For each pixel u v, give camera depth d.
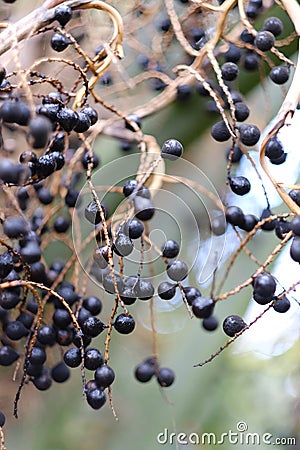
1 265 0.81
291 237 0.82
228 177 0.86
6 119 0.77
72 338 0.86
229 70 0.89
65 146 0.86
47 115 0.81
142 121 1.00
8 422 1.12
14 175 0.77
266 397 1.46
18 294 0.84
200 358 1.11
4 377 1.06
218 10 0.89
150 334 1.12
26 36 0.82
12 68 0.92
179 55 1.01
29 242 0.82
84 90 0.84
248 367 1.47
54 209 0.92
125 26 1.01
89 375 1.16
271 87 1.04
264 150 0.81
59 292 0.86
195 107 1.01
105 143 1.02
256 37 0.86
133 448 1.12
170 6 0.92
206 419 1.14
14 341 0.88
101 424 1.15
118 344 1.13
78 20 0.99
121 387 1.13
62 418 1.15
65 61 0.82
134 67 1.03
